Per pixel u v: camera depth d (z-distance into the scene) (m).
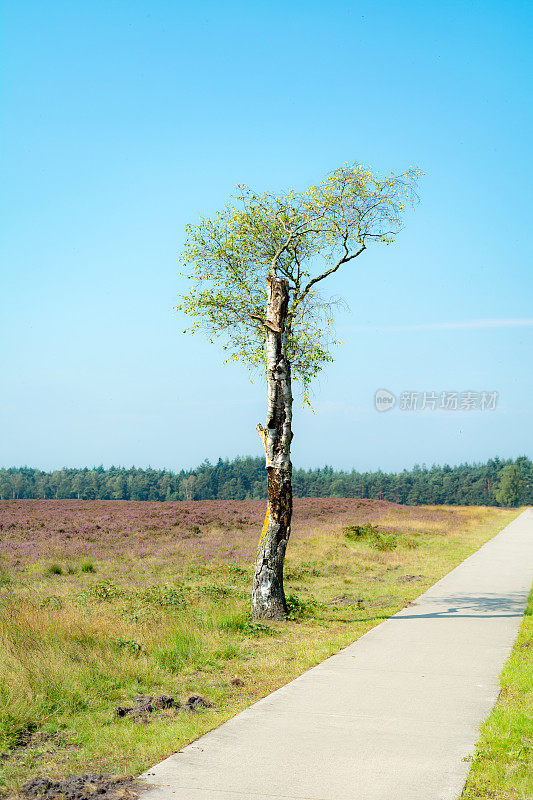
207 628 11.34
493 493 163.75
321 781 5.31
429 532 34.25
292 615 13.12
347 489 166.38
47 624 9.62
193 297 14.86
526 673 8.45
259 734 6.43
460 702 7.43
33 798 5.10
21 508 41.81
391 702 7.45
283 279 13.70
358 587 17.64
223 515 37.94
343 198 14.45
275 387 13.48
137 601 13.05
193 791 5.16
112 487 151.75
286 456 13.38
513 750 5.82
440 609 13.94
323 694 7.79
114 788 5.23
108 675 8.33
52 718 6.93
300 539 28.80
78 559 22.64
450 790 5.14
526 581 18.25
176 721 6.93
